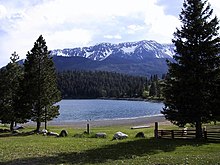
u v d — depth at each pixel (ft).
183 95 104.01
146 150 86.63
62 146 96.07
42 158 74.59
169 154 79.66
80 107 480.64
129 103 604.08
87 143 104.01
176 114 106.93
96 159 72.84
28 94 155.53
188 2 108.58
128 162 67.00
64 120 283.59
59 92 164.45
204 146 92.89
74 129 175.63
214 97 103.81
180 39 108.78
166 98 110.22
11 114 167.22
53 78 162.61
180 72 106.73
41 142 108.27
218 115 104.01
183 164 62.28
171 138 114.32
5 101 170.40
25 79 158.10
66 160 71.87
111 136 130.93
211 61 104.99
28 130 171.42
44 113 158.61
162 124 217.15
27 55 160.86
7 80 171.53
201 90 104.32
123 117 316.81
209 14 107.65
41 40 161.07
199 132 108.68
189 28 106.73
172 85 107.96
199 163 62.85
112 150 87.10
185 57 106.22
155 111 399.44
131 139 116.06
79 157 75.87
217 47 104.83
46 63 160.25
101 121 264.52
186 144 97.71
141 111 400.47
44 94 156.56
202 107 103.24
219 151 84.12
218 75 103.65
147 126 190.29
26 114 155.94
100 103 609.01
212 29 105.50
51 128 189.16
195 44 106.52
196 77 105.29
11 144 101.91
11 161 70.49
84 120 280.31
